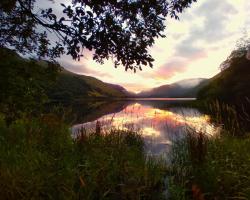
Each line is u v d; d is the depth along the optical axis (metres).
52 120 7.88
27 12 5.45
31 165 4.75
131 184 4.88
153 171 5.78
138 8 5.37
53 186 4.40
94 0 4.87
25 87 5.75
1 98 5.49
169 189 4.84
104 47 5.18
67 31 5.08
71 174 4.68
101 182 4.80
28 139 6.34
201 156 5.62
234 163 5.41
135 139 9.43
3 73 5.49
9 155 5.17
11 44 6.24
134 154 6.64
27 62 5.91
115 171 5.37
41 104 6.32
